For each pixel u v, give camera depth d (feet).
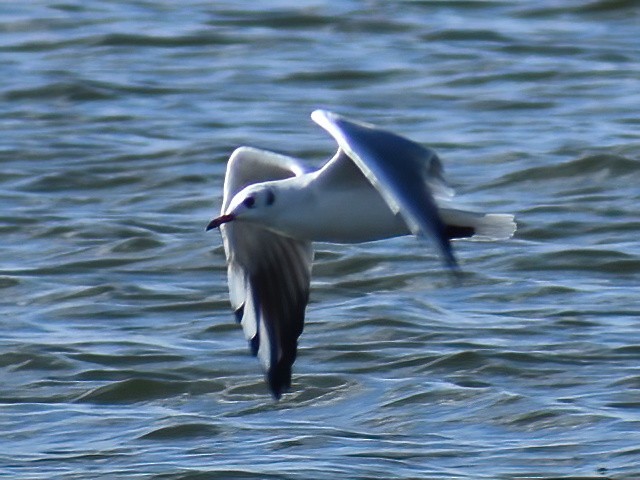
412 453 35.78
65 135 69.00
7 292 49.75
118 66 81.87
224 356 43.19
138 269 52.16
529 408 38.22
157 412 39.09
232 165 29.84
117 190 62.03
